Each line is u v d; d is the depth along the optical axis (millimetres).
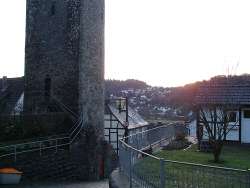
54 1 18250
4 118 12305
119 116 29000
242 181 6684
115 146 27641
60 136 14859
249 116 14438
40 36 18703
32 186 10031
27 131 12945
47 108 17859
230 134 14781
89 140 17047
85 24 17453
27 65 19172
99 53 18844
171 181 6547
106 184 13336
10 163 10516
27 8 19312
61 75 17672
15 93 22797
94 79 18266
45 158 12477
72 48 17375
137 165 6480
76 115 16922
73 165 15008
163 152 11531
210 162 9570
